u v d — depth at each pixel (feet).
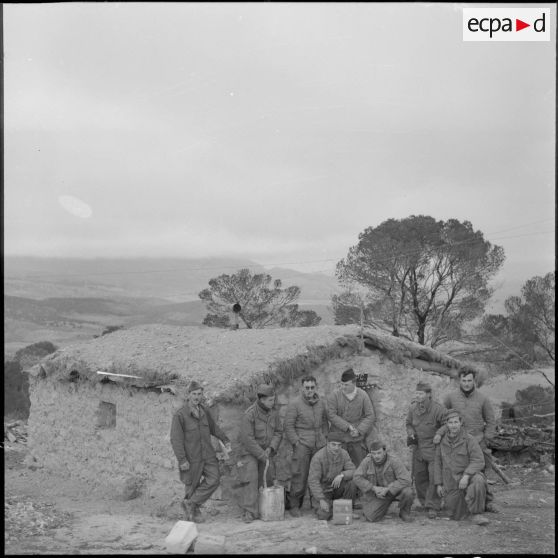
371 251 64.08
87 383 35.06
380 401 32.63
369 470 25.59
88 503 30.25
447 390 35.12
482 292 63.26
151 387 31.01
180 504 28.53
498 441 43.80
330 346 31.01
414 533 23.41
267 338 32.63
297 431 27.55
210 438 26.30
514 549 21.20
